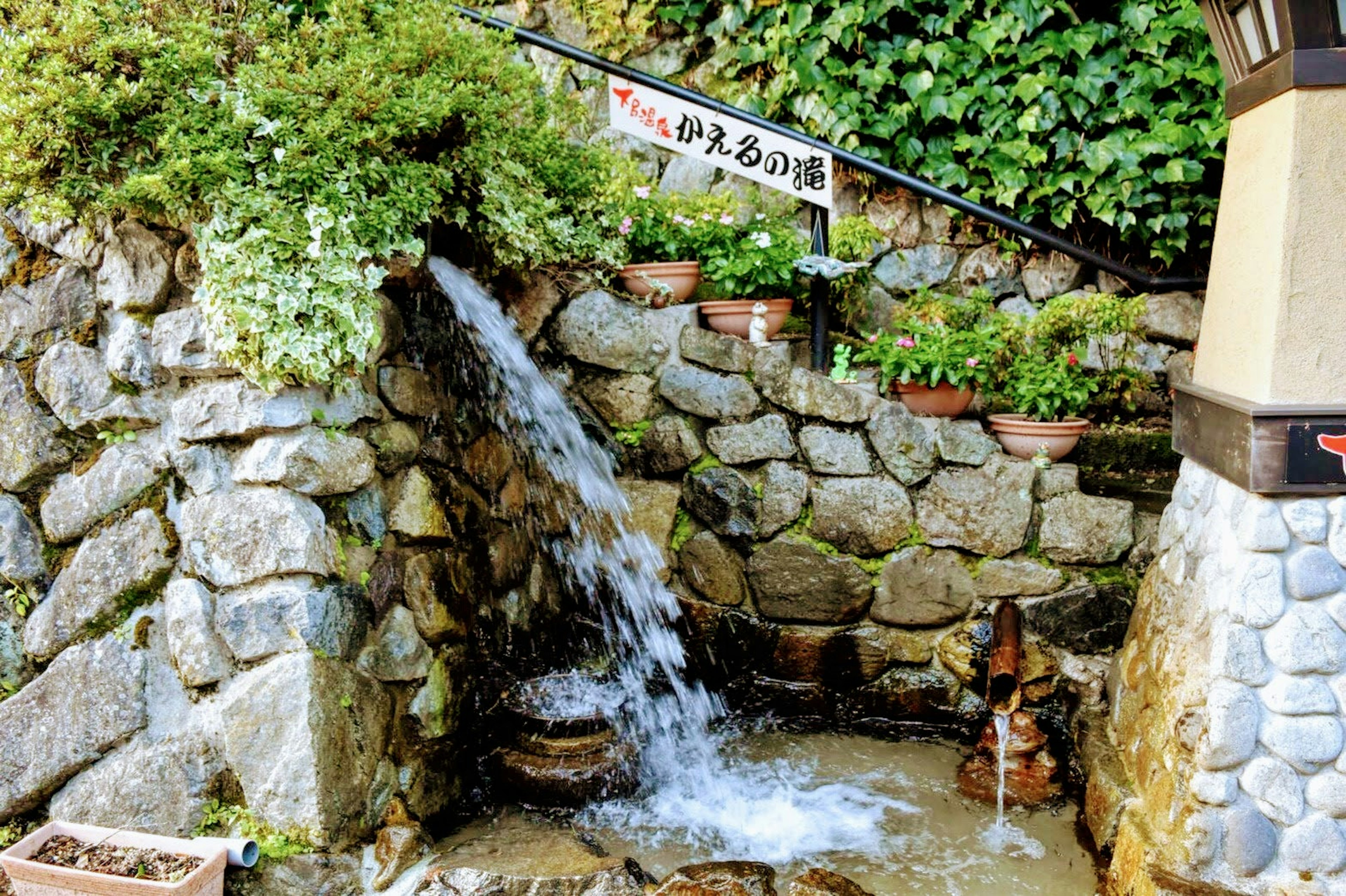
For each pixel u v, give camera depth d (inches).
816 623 130.8
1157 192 139.6
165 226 98.8
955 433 125.6
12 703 100.9
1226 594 89.9
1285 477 84.4
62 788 99.3
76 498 101.3
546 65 159.8
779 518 130.0
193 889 85.1
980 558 126.7
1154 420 142.6
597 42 157.8
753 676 132.7
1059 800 113.5
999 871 100.9
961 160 148.5
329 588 95.7
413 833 98.0
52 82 90.1
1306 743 86.3
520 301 131.5
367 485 102.3
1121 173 137.7
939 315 139.6
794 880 95.3
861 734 130.0
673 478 133.3
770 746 126.9
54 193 94.1
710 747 126.0
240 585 94.5
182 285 98.8
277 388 92.1
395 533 105.2
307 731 91.4
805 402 127.6
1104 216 140.6
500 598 125.3
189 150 91.1
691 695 133.0
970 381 128.8
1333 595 86.2
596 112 159.2
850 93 144.8
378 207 98.7
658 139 139.2
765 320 131.1
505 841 102.0
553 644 134.0
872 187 150.2
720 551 132.0
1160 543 115.3
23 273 103.7
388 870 94.5
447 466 115.6
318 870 91.9
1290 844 86.9
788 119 151.1
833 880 94.0
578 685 124.0
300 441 93.6
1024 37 140.8
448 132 109.3
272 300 91.1
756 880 93.7
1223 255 98.7
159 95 95.0
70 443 102.4
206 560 95.6
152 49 92.7
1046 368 127.4
